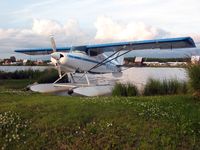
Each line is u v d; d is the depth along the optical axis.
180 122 6.70
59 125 7.00
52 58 15.60
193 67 8.90
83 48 16.36
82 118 7.16
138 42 14.78
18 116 7.65
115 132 6.49
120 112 7.36
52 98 9.73
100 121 6.98
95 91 14.12
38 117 7.52
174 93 11.35
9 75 21.56
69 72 16.00
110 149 6.08
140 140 6.16
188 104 8.03
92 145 6.26
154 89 11.72
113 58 16.75
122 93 11.84
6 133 7.09
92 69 16.69
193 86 8.74
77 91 13.62
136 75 24.02
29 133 6.94
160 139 6.10
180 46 14.84
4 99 9.84
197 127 6.47
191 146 5.89
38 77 20.58
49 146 6.48
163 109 7.55
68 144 6.42
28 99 9.73
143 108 7.59
